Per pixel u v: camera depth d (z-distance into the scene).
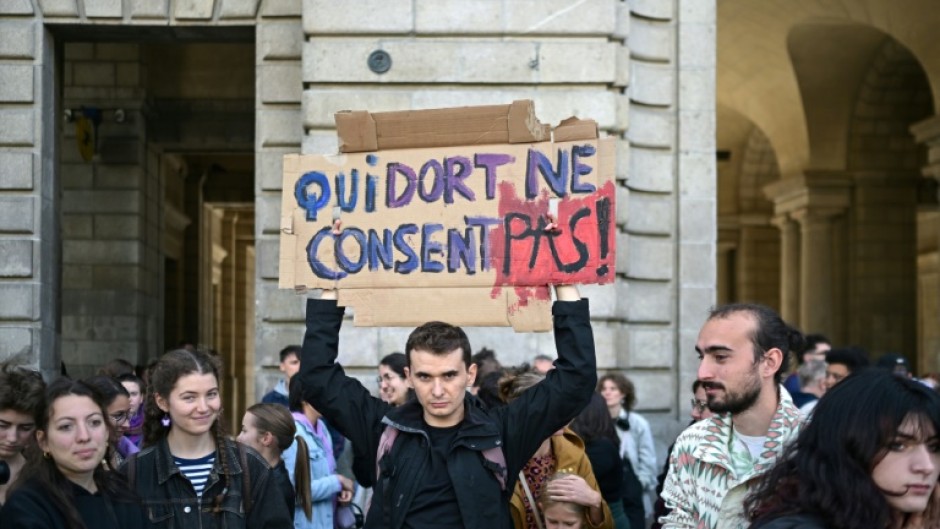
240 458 5.89
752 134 34.25
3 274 13.37
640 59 13.98
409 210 6.19
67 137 19.44
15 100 13.50
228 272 31.64
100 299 19.33
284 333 13.42
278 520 5.90
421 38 12.64
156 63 20.48
